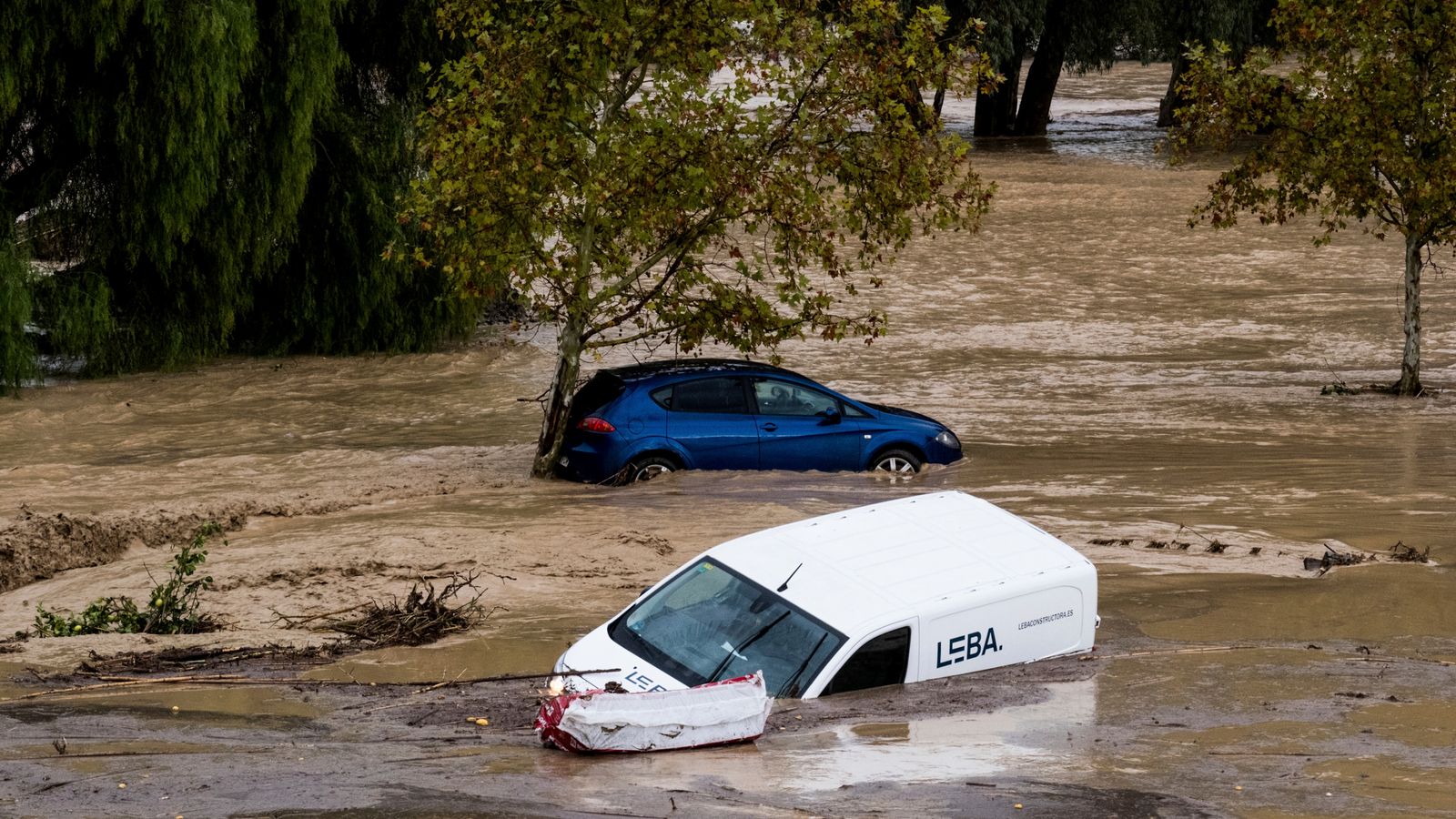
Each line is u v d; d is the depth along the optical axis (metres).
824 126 36.31
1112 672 18.73
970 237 83.38
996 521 20.72
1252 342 59.62
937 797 12.54
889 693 17.61
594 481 35.25
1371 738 15.36
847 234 82.00
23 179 52.97
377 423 45.72
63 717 16.41
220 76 49.72
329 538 28.44
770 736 15.55
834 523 20.64
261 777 13.13
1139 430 42.97
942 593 18.58
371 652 21.05
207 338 54.69
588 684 17.44
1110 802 12.43
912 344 58.91
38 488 34.97
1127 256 78.38
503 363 56.44
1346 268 74.50
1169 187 100.94
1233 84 49.91
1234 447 40.06
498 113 34.88
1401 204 48.19
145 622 22.66
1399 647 21.11
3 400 48.12
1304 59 50.16
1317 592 24.38
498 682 19.30
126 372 53.25
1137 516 30.89
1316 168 48.91
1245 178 51.59
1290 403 47.69
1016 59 134.62
